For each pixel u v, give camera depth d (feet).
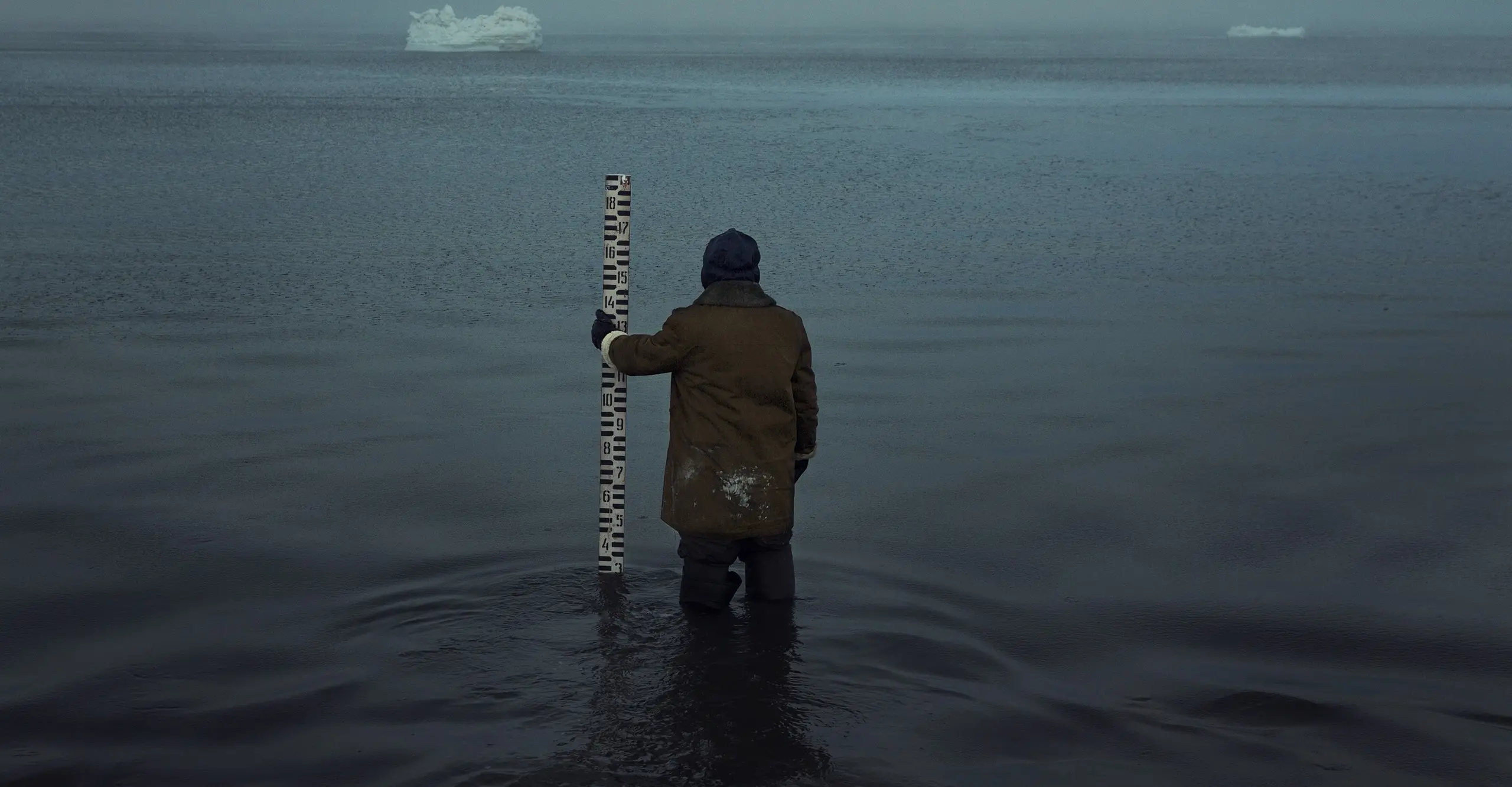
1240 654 15.17
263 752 12.46
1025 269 42.86
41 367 29.07
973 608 16.46
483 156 79.00
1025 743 12.83
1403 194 62.34
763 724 13.09
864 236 49.14
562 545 18.57
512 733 12.85
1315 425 25.55
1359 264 44.19
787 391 16.06
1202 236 49.83
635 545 18.72
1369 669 14.78
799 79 222.89
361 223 51.13
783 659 14.69
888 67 292.61
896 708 13.53
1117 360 30.86
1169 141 93.50
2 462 22.36
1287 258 45.21
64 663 14.56
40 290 37.29
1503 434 24.89
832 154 82.12
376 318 34.58
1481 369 30.09
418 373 29.09
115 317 34.19
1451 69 293.64
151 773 12.03
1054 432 24.95
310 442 23.82
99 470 21.99
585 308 36.24
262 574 17.35
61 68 238.89
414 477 21.83
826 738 12.83
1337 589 17.29
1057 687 14.19
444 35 388.16
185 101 134.10
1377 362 30.76
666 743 12.67
